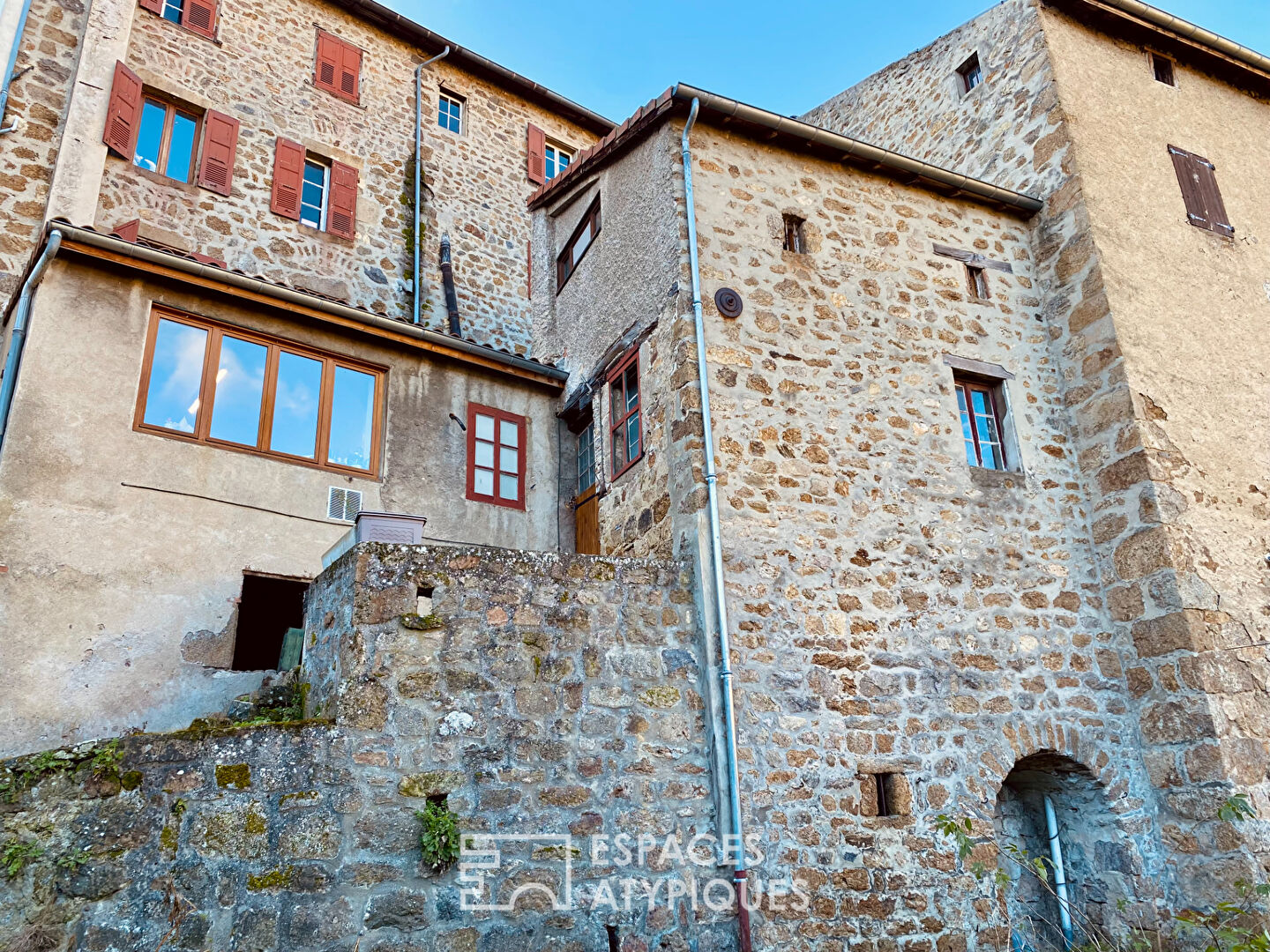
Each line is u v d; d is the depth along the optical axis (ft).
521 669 17.26
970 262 26.43
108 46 28.27
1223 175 30.42
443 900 15.21
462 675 16.67
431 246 34.32
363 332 24.71
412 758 15.78
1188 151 29.94
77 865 13.15
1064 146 27.35
